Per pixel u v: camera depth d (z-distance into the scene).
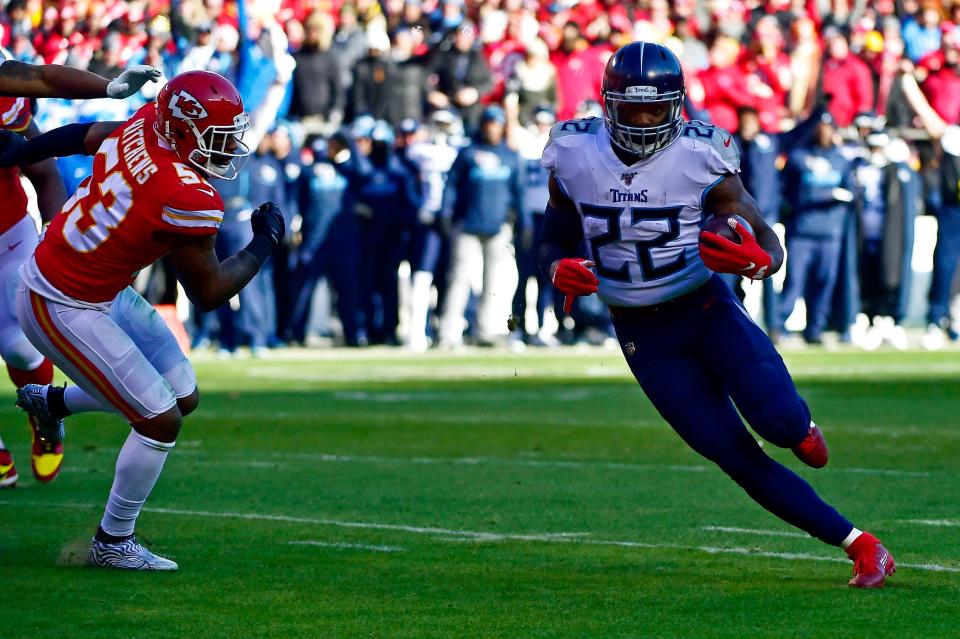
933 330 58.41
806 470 26.81
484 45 59.44
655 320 18.06
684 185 17.59
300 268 56.44
